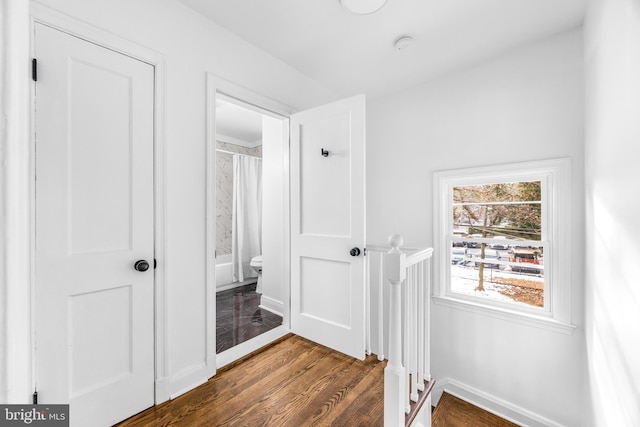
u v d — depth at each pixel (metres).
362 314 1.92
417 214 2.66
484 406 2.23
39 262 1.19
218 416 1.43
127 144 1.44
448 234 2.54
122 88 1.42
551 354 1.97
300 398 1.57
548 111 1.98
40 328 1.19
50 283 1.21
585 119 1.75
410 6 1.69
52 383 1.21
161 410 1.47
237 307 3.24
